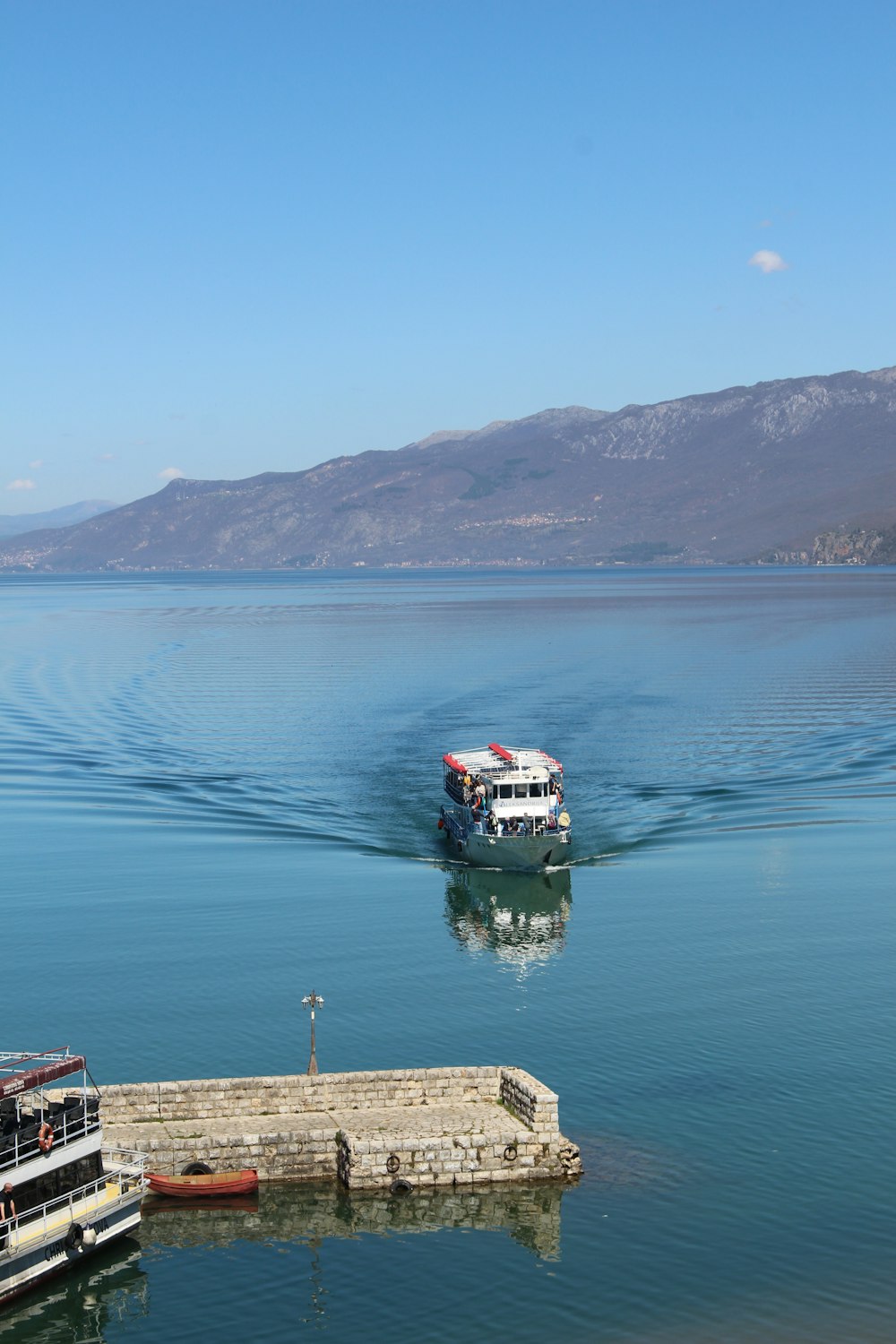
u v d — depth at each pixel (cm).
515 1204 5119
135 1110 5391
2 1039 6538
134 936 8238
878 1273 4656
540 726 15850
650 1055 6350
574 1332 4369
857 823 11088
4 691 19912
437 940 8225
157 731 15800
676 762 13512
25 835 10806
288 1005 7031
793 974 7506
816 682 19775
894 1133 5559
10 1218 4716
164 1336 4450
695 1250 4812
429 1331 4428
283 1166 5269
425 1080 5553
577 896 9212
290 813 11588
